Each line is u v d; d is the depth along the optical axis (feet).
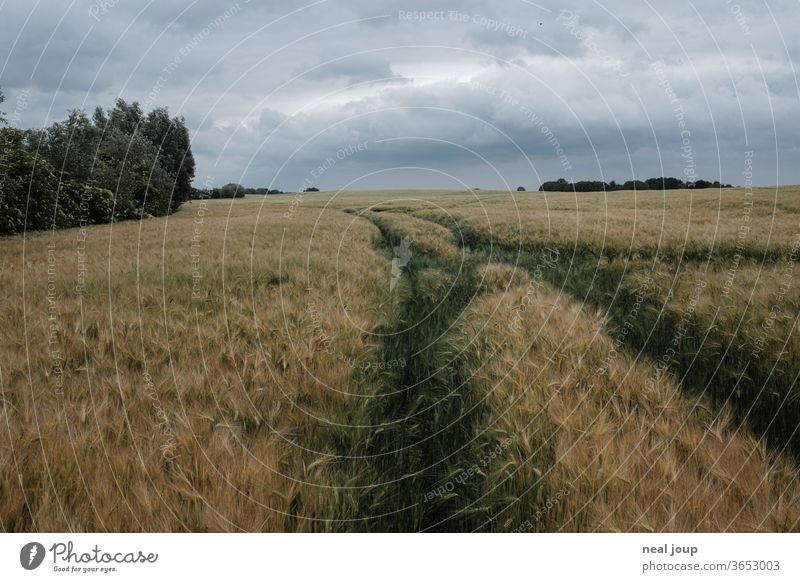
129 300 19.25
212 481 10.50
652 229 33.81
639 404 13.08
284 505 10.60
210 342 15.78
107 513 10.20
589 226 36.17
